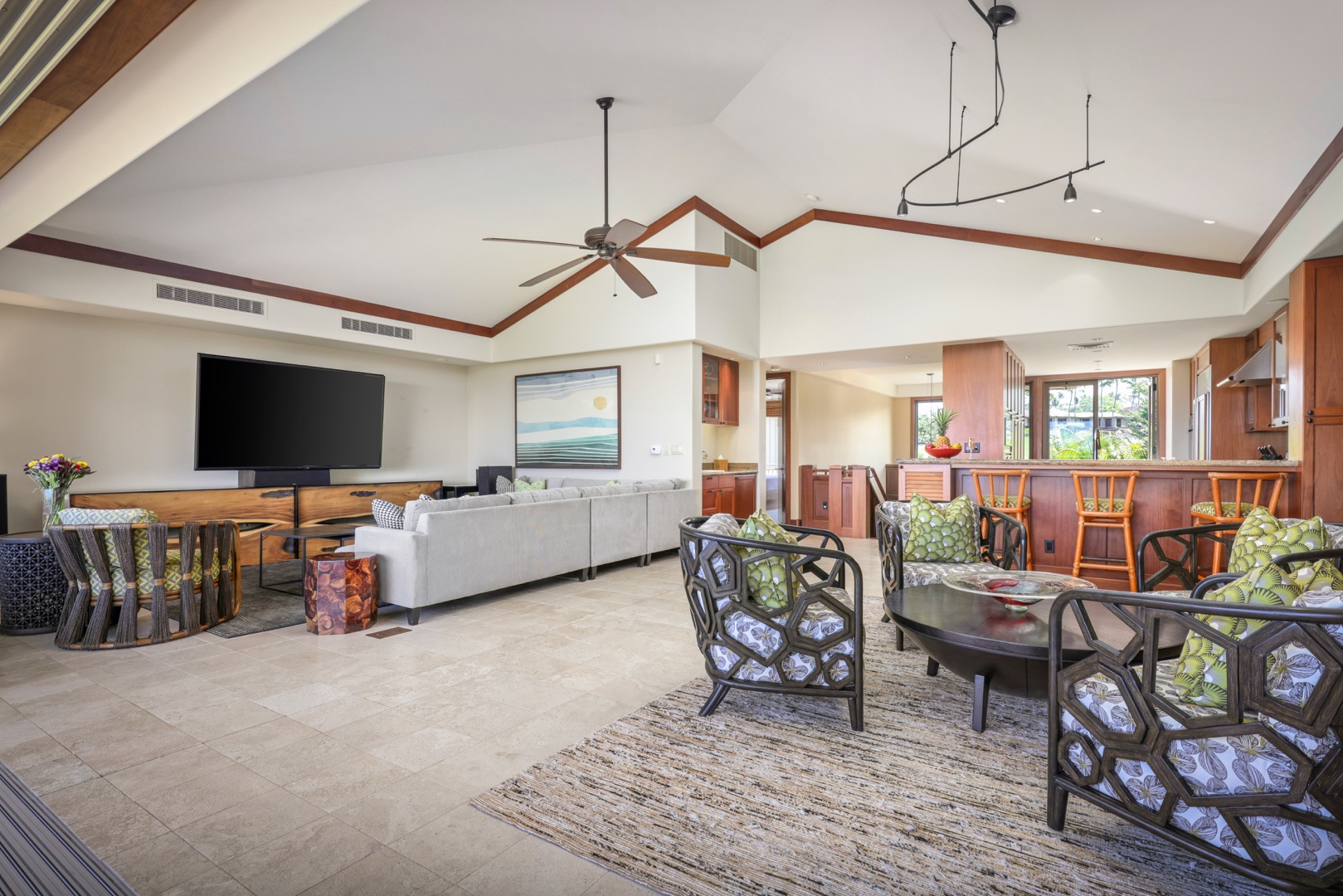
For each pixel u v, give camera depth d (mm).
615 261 4336
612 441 7324
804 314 7391
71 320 5383
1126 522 4766
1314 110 2963
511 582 4605
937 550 3834
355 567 3832
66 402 5359
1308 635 1306
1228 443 6672
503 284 7230
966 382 6781
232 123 3658
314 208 5121
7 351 5070
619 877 1642
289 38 1999
